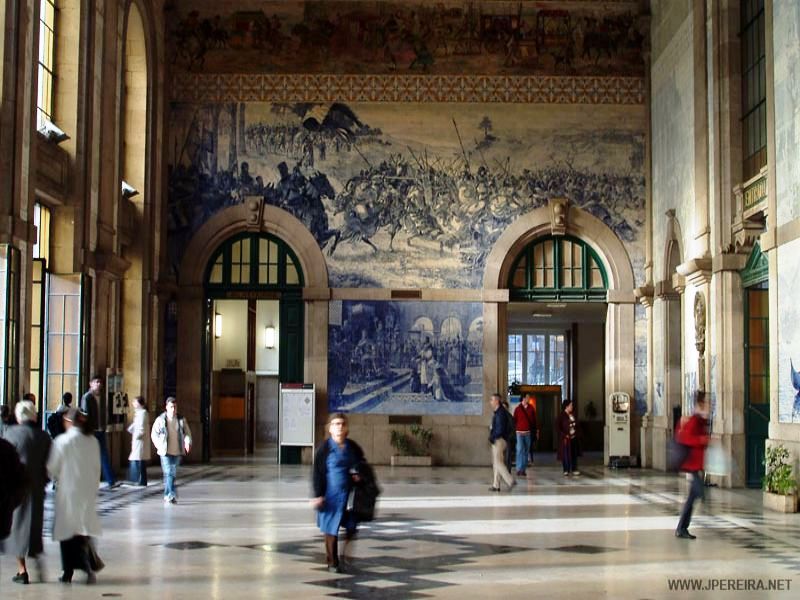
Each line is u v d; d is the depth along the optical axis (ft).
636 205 106.32
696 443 52.95
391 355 105.29
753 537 53.36
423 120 107.04
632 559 46.47
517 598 37.78
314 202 106.22
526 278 107.34
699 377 86.33
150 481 84.48
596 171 106.63
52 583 40.32
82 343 79.87
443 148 106.83
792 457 66.33
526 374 155.22
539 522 59.31
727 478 80.18
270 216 106.01
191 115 106.93
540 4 107.76
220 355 131.85
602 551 48.70
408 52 107.55
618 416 104.68
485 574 42.65
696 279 86.17
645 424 103.71
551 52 107.55
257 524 57.62
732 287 81.41
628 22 107.65
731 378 80.69
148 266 100.17
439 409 104.99
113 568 43.70
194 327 105.60
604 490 79.10
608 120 106.93
